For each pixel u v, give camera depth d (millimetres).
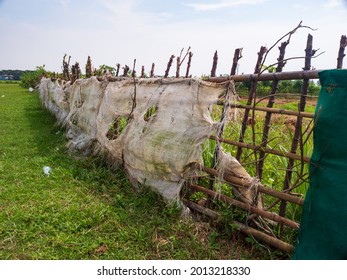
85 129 6754
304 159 2840
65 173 4996
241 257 3084
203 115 3586
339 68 2562
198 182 4117
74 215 3691
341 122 2389
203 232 3443
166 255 3121
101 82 6270
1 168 5176
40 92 16281
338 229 2414
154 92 4422
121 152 4934
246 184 3285
